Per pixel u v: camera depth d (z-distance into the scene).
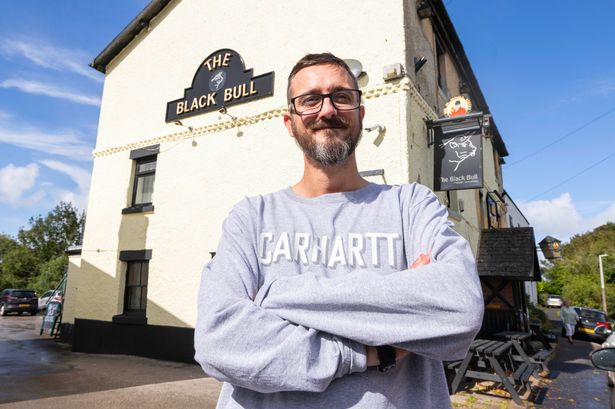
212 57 8.84
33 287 32.53
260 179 7.58
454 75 9.97
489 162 13.06
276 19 8.09
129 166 9.67
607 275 32.72
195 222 8.22
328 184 1.38
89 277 9.59
